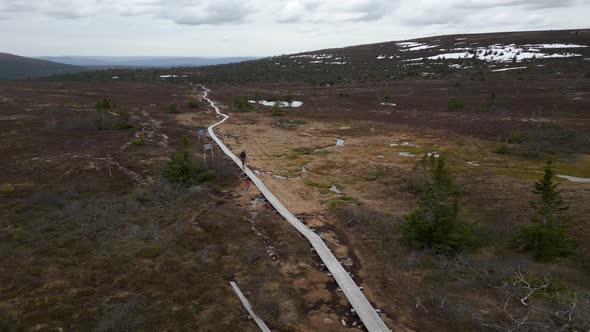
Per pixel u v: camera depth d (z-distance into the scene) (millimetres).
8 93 90125
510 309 16125
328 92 116750
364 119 73250
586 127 57469
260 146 51094
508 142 52219
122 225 25000
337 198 31891
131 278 18812
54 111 69750
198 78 167875
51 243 22047
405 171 39312
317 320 16156
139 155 43562
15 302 16531
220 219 26641
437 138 55656
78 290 17594
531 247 21750
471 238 22016
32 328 14883
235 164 41719
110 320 15430
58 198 29094
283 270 20375
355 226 25875
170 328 15281
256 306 16844
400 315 16219
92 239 23000
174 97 106250
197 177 35125
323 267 20797
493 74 129250
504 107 79750
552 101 80188
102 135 54875
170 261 20484
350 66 189000
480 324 15109
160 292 17766
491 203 30266
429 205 22781
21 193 30469
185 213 27703
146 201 29844
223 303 17156
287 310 16594
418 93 105625
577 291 17141
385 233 24391
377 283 18797
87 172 36938
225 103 96438
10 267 19328
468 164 42562
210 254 21812
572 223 25719
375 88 121625
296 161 43938
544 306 16031
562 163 42219
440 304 16734
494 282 18297
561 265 20109
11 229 23641
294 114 80000
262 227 25859
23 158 41375
